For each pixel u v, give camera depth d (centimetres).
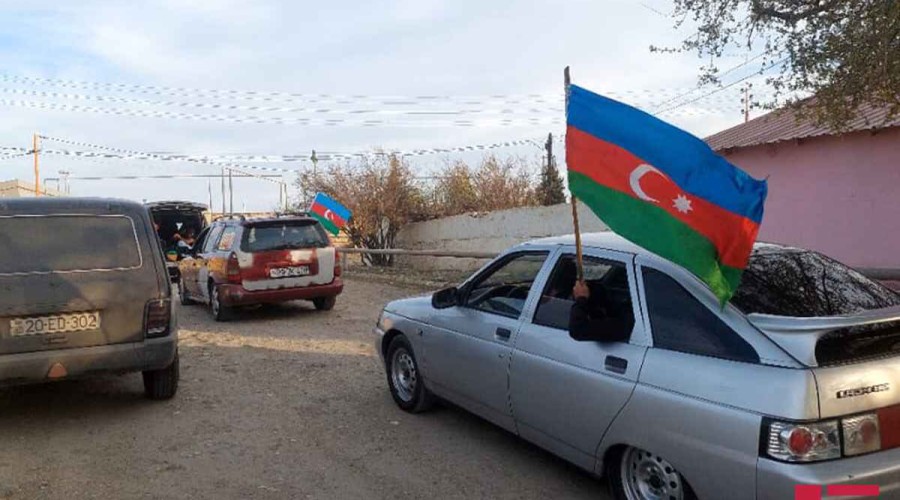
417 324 585
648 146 386
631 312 398
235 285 1105
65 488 453
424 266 2545
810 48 718
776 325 331
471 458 502
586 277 441
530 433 462
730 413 321
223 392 687
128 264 593
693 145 376
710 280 354
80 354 560
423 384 589
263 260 1120
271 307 1309
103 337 572
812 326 319
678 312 374
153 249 611
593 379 398
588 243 461
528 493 442
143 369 593
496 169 2877
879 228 1101
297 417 603
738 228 353
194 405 641
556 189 3033
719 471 325
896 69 632
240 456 509
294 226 1166
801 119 810
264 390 693
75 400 659
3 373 535
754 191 356
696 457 336
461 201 2789
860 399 312
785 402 305
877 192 1102
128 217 611
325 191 2700
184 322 1142
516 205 2831
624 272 416
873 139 1102
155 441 543
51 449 527
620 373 384
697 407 336
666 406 352
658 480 371
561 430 428
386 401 650
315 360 828
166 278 612
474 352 507
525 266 499
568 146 409
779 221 1276
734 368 332
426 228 2531
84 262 577
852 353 326
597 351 404
